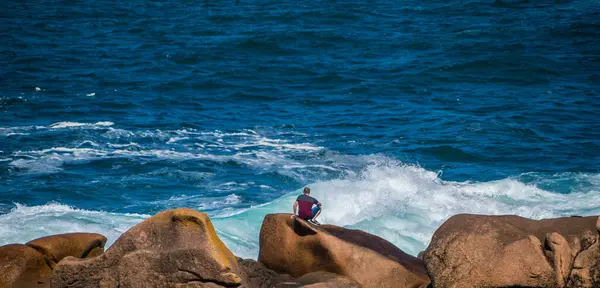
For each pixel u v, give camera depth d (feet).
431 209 196.54
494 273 109.29
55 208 190.49
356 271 125.80
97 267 113.80
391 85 345.92
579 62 376.68
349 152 252.83
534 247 108.88
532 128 280.31
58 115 290.56
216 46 424.05
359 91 337.11
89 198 207.51
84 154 245.45
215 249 109.40
